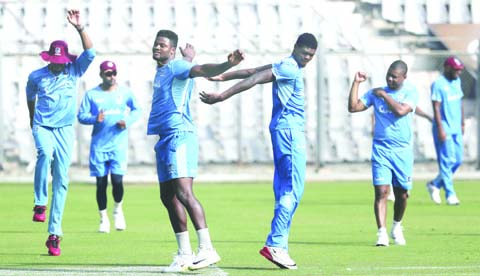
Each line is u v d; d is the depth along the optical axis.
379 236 33.59
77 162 69.62
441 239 35.69
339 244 34.25
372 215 46.22
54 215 31.02
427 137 73.25
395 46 77.44
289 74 26.23
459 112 50.84
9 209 49.88
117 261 29.31
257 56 72.44
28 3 75.81
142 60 72.94
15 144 70.75
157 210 49.03
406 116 33.19
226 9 77.44
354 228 40.38
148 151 71.44
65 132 31.11
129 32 75.62
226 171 71.62
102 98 39.69
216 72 25.47
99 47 74.19
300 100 26.70
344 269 26.92
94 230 39.84
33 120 31.22
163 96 26.12
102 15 76.12
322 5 79.25
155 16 76.56
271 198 56.22
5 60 72.62
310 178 69.50
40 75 31.06
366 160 72.44
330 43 76.94
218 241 35.41
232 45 75.50
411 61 76.38
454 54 70.19
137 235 37.75
